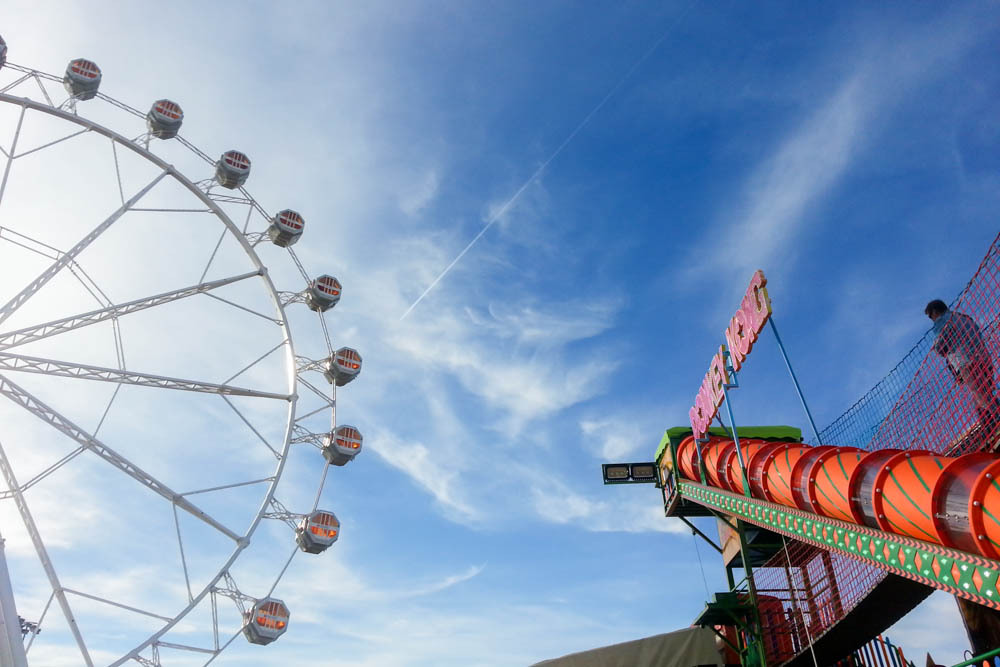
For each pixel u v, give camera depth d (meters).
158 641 22.92
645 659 24.02
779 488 16.27
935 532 11.21
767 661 21.03
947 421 13.18
